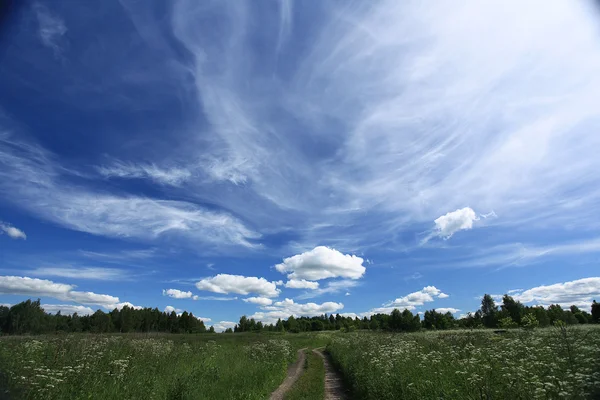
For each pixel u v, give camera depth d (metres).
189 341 25.77
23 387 8.03
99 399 8.95
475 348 12.23
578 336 11.23
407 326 63.75
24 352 11.46
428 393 8.71
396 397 9.84
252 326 104.75
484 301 53.59
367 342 22.42
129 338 18.22
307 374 19.84
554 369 7.97
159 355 15.78
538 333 14.66
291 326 107.31
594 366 7.34
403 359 12.41
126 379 10.81
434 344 16.30
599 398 6.05
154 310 63.00
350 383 15.94
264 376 15.62
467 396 7.70
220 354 19.97
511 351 10.49
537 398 6.60
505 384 7.40
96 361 11.59
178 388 10.66
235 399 11.41
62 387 8.93
